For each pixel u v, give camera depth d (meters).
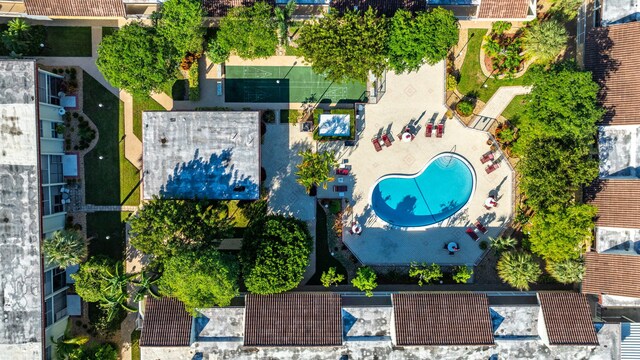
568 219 43.97
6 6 48.22
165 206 43.47
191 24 43.03
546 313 45.81
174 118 45.84
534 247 46.78
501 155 49.78
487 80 49.62
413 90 49.47
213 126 45.97
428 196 50.19
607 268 46.31
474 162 49.94
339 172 49.38
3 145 43.41
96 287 44.41
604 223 46.31
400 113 49.56
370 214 49.97
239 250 49.41
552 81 43.19
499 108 49.88
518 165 46.72
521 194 49.91
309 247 45.31
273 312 45.09
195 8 42.28
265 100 49.41
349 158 49.78
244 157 46.22
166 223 42.66
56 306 47.38
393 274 49.97
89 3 45.62
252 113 45.97
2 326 43.84
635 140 46.12
